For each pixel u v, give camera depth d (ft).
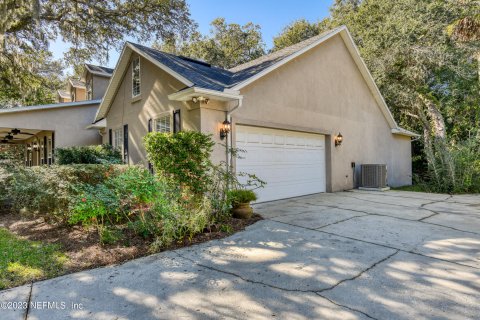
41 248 14.23
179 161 18.66
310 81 32.12
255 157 26.55
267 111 27.25
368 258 12.66
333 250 13.73
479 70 47.57
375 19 57.36
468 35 40.98
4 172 22.62
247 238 15.72
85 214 14.99
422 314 8.35
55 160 34.27
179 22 41.65
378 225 18.20
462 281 10.43
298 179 30.81
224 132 23.68
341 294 9.53
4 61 40.09
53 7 35.86
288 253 13.41
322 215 21.12
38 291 10.02
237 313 8.52
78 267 12.10
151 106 29.60
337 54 36.14
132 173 16.66
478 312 8.42
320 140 34.01
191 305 9.00
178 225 14.98
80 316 8.45
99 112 38.99
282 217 20.57
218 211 18.25
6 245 14.75
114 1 37.37
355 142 38.52
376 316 8.27
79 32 38.24
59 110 41.09
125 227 17.04
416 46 48.80
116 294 9.75
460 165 36.09
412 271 11.28
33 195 19.69
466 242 14.78
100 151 35.04
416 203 26.45
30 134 50.34
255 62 35.65
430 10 47.44
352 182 37.68
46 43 37.83
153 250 13.71
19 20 34.19
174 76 24.47
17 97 57.21
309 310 8.61
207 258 12.91
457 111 53.52
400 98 53.88
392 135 46.50
